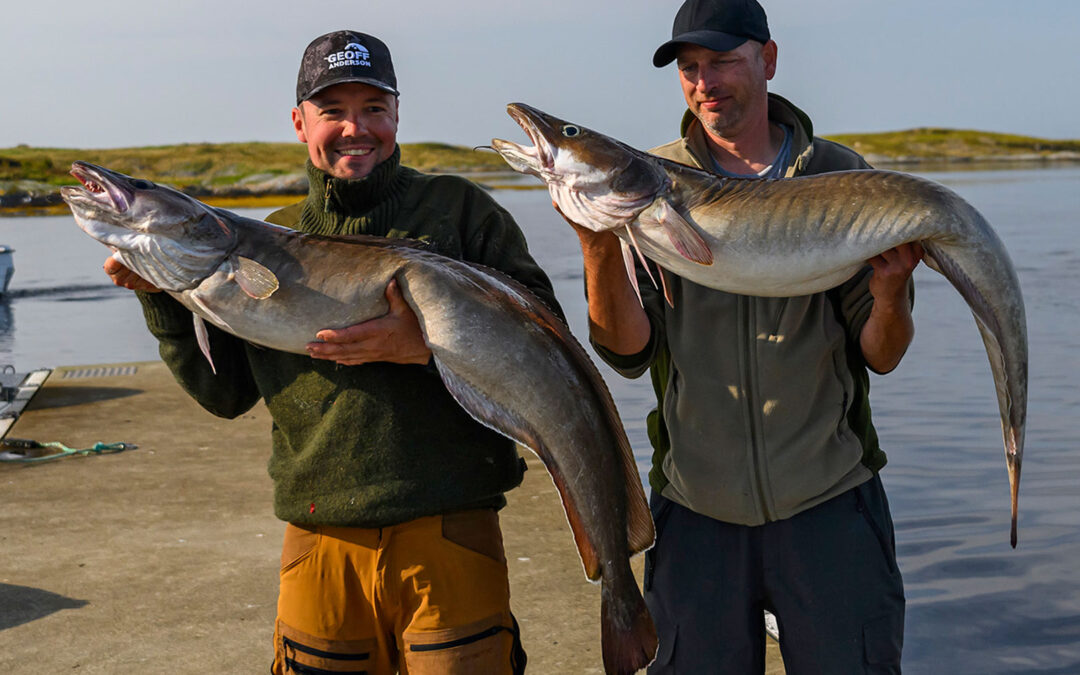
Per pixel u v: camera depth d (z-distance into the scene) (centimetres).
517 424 259
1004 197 4428
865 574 301
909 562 529
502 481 282
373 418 271
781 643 315
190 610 450
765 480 301
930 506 617
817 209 259
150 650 412
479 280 263
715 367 305
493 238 297
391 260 262
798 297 296
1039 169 9919
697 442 309
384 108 284
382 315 262
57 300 1908
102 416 833
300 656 282
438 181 298
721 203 263
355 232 288
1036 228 2717
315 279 262
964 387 932
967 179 6831
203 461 692
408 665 276
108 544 531
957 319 1307
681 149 321
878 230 256
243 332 267
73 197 262
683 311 309
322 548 279
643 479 677
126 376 1012
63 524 563
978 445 745
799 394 299
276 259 264
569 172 272
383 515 269
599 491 262
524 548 518
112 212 259
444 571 273
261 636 425
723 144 320
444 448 274
